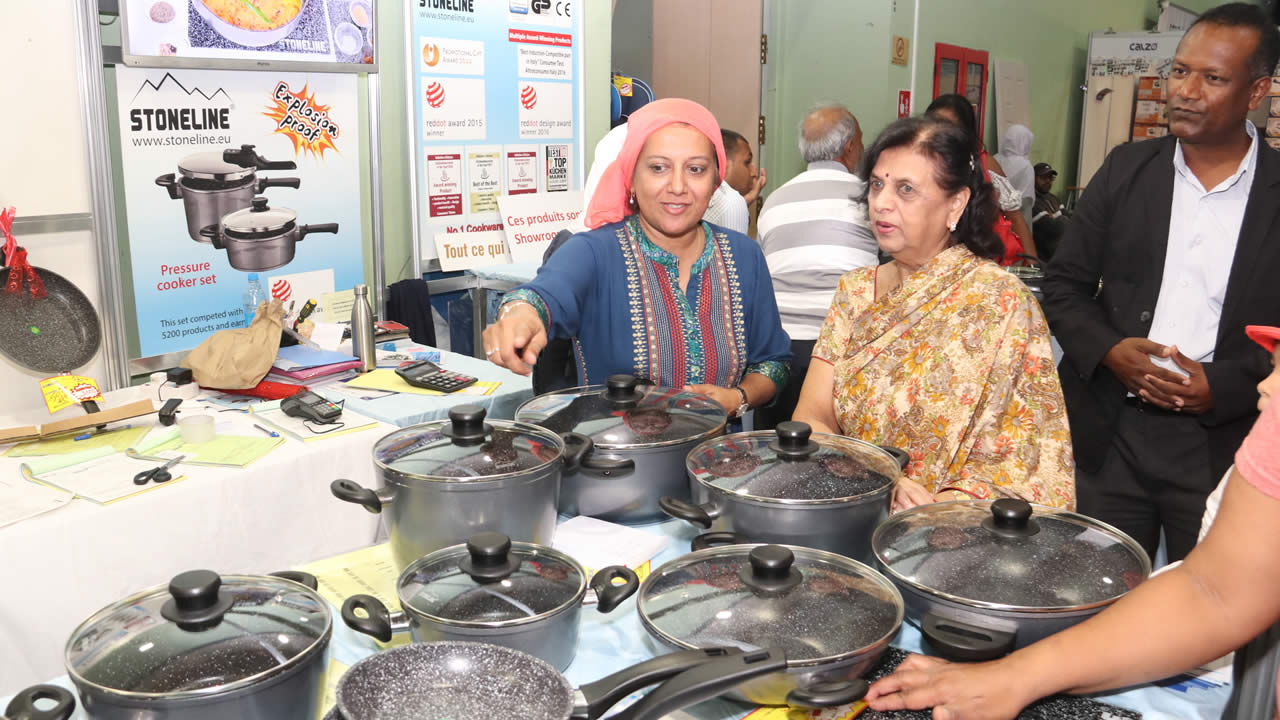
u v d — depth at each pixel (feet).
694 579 3.05
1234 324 6.18
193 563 5.73
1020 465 4.77
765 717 2.76
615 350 5.74
